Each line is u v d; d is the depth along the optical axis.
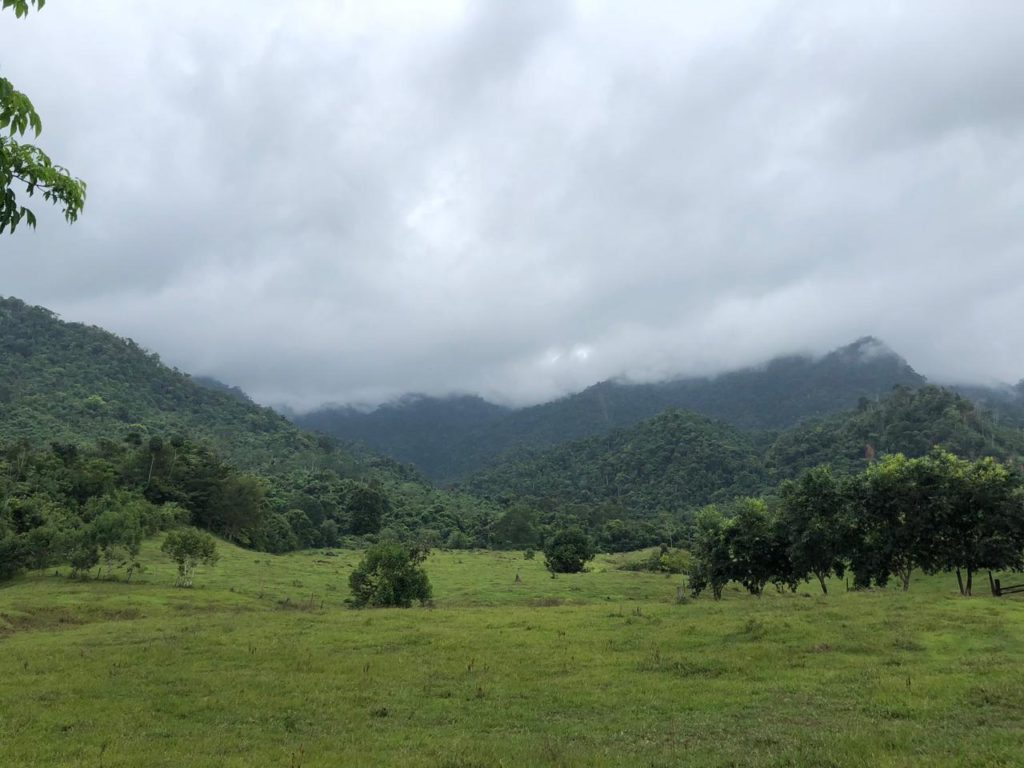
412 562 51.94
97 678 20.28
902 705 14.28
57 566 69.31
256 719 15.53
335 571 85.56
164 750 12.69
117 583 61.94
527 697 17.25
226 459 176.12
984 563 37.72
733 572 48.50
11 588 58.12
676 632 25.44
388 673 20.42
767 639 22.86
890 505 39.91
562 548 91.94
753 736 12.57
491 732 14.23
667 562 99.19
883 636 21.84
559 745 12.53
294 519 135.25
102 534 63.78
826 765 10.18
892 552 40.31
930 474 39.25
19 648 27.48
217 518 116.31
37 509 77.62
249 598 56.69
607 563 115.69
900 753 10.52
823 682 17.09
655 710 15.53
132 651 25.05
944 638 21.17
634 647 23.52
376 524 156.12
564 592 64.88
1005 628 22.08
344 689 18.58
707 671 19.39
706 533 52.06
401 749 12.64
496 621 31.05
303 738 13.74
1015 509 36.47
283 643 26.09
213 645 25.97
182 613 45.50
